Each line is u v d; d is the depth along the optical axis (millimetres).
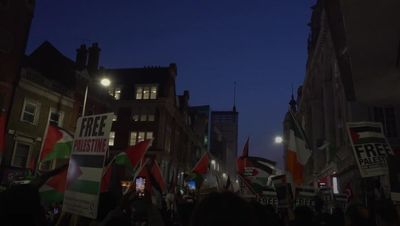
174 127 53531
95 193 4805
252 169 12445
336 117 31078
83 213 4863
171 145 51844
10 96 25562
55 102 29531
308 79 50719
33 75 27391
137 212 6207
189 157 62938
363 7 7414
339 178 30766
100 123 5301
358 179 22422
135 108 48875
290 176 9320
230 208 1829
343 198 14695
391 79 10383
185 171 58750
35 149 27234
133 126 48156
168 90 49781
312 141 45062
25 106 26766
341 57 14203
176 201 8617
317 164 42406
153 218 4250
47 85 28609
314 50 43719
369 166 7648
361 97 11922
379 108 23812
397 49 8812
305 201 10992
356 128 7984
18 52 26453
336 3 14445
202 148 74812
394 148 22547
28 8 27781
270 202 11727
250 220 1817
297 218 6180
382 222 4809
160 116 47875
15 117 25734
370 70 9945
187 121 62656
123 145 47688
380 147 7758
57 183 6086
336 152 30031
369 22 7879
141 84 50125
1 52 25203
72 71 35125
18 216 2963
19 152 26062
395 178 6445
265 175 12281
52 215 9680
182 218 7324
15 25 26484
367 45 8766
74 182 5289
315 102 43906
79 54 38531
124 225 4117
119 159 9383
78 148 5555
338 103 30203
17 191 3057
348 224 5621
